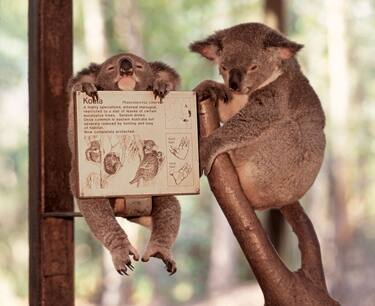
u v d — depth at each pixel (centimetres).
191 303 2141
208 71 2519
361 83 2608
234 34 621
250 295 1989
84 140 507
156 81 529
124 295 2172
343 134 2300
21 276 2314
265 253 557
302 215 623
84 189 507
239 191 561
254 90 612
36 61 695
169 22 2556
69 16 706
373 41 2619
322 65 2595
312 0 2617
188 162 520
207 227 2600
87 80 592
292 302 562
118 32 2214
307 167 621
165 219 579
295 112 623
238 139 580
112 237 555
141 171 514
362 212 2531
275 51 613
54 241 686
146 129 515
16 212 2473
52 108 694
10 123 2539
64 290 689
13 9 2448
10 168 2523
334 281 2142
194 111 523
